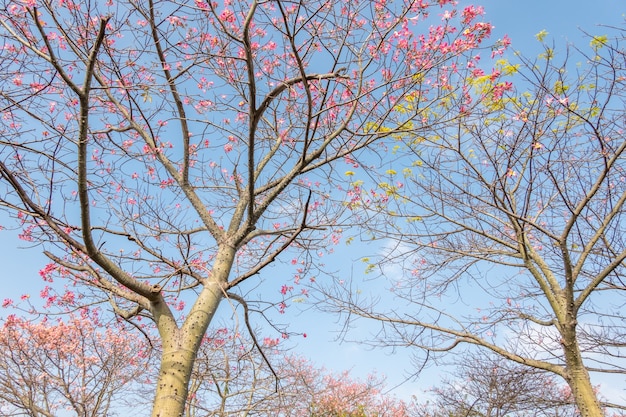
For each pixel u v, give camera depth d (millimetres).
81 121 3939
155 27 4871
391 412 15961
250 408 6766
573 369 6172
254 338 5312
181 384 4234
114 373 10086
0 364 9258
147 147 6207
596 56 5148
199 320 4602
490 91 5480
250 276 4934
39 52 3848
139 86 4469
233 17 5363
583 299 6195
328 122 6000
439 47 5270
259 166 6387
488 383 9031
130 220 5266
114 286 5051
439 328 7156
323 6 4578
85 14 4719
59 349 9992
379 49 5465
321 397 12242
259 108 4742
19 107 4113
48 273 5773
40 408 9297
